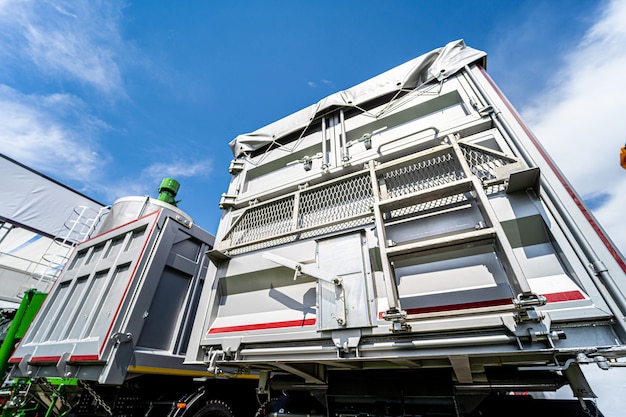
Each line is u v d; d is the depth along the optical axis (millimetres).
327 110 2516
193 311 2914
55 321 2719
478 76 1898
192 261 3057
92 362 2100
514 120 1573
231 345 1741
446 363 1535
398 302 1280
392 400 1693
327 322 1450
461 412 1578
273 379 2258
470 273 1352
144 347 2350
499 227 1195
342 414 1814
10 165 8250
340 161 2178
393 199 1548
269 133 2822
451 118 1878
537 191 1322
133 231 2848
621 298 995
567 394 3662
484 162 1522
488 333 1136
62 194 9156
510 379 1534
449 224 1471
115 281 2537
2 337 4133
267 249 2020
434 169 1658
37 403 3318
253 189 2613
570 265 1147
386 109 2193
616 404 3752
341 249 1638
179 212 3654
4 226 8039
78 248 3342
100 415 2523
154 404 2479
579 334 1030
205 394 2469
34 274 6902
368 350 1331
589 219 1172
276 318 1739
